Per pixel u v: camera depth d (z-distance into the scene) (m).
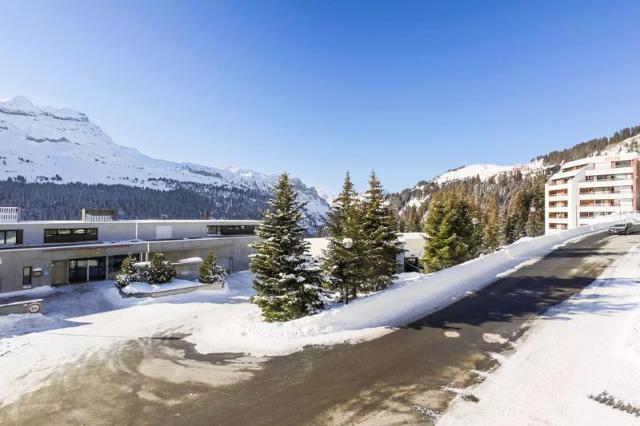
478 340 11.08
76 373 10.74
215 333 14.55
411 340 11.41
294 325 12.80
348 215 22.27
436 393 8.16
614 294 14.73
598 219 62.81
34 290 28.00
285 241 18.33
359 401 8.00
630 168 69.25
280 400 8.25
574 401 7.52
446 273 17.78
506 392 8.02
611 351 9.53
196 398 8.62
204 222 42.50
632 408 7.13
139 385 9.59
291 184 19.92
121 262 34.41
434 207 37.06
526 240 29.66
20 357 12.48
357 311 13.27
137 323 18.22
